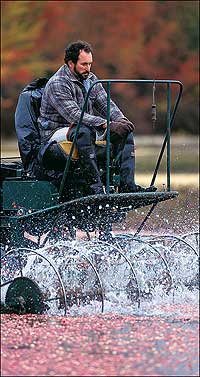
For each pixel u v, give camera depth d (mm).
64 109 16734
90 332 14383
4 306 15461
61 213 16438
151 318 15266
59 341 13883
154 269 16625
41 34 46625
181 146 49250
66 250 16328
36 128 17422
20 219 16438
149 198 16516
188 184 33500
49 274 15680
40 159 16734
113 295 16125
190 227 23625
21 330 14469
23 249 15562
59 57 46719
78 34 49375
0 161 19172
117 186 16750
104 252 16312
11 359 12992
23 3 43750
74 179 16562
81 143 16156
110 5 49938
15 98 46406
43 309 15359
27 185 16812
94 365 12711
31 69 44750
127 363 12797
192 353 13266
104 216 17109
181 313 15625
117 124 16250
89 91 15906
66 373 12375
